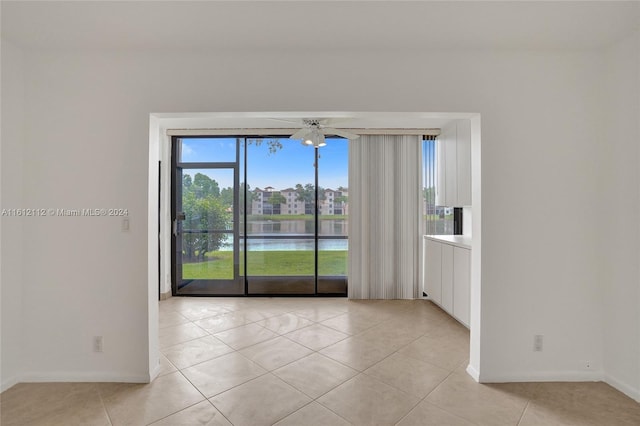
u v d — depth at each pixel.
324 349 2.66
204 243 4.46
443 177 3.84
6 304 2.09
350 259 4.16
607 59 2.17
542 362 2.20
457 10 1.76
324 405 1.89
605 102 2.18
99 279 2.19
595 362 2.21
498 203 2.19
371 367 2.36
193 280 4.50
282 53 2.20
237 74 2.19
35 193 2.18
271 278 4.44
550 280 2.21
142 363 2.17
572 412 1.85
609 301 2.16
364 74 2.20
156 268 2.30
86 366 2.19
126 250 2.19
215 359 2.48
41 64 2.17
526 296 2.20
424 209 4.16
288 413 1.82
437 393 2.03
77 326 2.19
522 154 2.20
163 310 3.69
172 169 4.34
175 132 4.11
